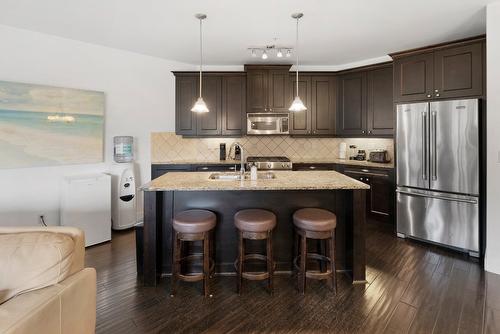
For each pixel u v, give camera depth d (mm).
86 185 3260
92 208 3303
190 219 2201
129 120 4055
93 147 3641
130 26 3092
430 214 3217
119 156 3916
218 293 2264
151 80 4246
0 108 2957
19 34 3100
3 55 3010
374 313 1989
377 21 2969
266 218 2219
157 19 2916
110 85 3844
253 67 4441
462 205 2986
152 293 2270
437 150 3131
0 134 2969
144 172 4266
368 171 4051
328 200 2600
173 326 1869
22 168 3141
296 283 2406
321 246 2580
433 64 3229
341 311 2018
